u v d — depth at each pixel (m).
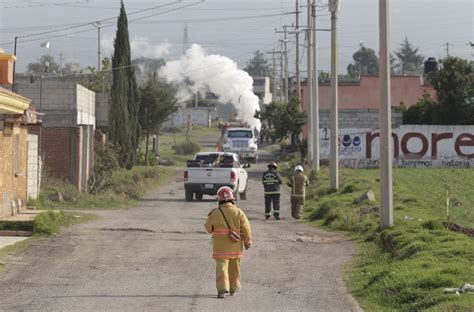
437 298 21.17
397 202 50.31
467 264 25.91
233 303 23.56
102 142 76.25
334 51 62.16
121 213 51.53
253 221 49.12
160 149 153.88
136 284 26.80
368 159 98.44
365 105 134.50
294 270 29.98
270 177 50.59
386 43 38.94
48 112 78.75
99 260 31.78
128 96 92.62
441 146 98.19
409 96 138.75
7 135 42.56
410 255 29.50
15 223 38.75
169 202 63.81
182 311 22.31
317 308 22.81
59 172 65.06
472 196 57.28
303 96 142.25
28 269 29.44
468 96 104.88
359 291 25.33
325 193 61.62
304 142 114.38
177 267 30.41
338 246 36.56
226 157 64.44
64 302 23.58
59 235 38.28
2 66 43.31
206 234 39.91
